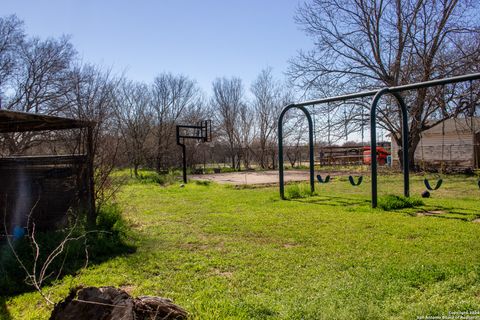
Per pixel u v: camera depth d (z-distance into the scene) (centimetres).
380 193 1152
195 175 2281
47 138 959
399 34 1809
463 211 782
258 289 358
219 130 3469
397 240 539
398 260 439
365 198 1021
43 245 517
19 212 640
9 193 645
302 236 578
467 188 1246
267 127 3341
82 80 1750
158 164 2670
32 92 2183
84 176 634
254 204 955
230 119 3428
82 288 277
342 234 585
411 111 1706
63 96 2144
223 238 579
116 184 905
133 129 2583
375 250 487
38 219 634
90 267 436
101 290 271
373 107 859
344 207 868
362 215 754
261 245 532
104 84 1612
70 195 632
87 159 637
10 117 570
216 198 1092
